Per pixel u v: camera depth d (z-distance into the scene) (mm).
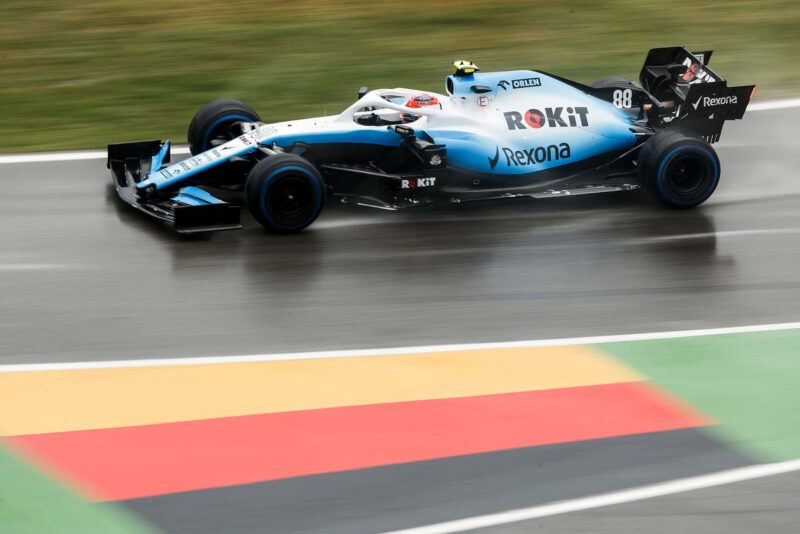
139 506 18750
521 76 35625
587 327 26219
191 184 33844
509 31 57844
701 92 35062
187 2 61625
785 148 40562
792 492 19438
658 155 33625
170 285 28375
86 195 35125
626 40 56500
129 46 54719
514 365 24188
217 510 18703
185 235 31766
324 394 22766
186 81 50062
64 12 59625
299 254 30500
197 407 22156
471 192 34281
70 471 19750
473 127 34531
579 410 22219
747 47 55312
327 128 33938
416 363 24250
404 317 26672
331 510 18797
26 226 32469
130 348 24891
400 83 50312
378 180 34000
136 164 35531
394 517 18656
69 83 49844
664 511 18891
